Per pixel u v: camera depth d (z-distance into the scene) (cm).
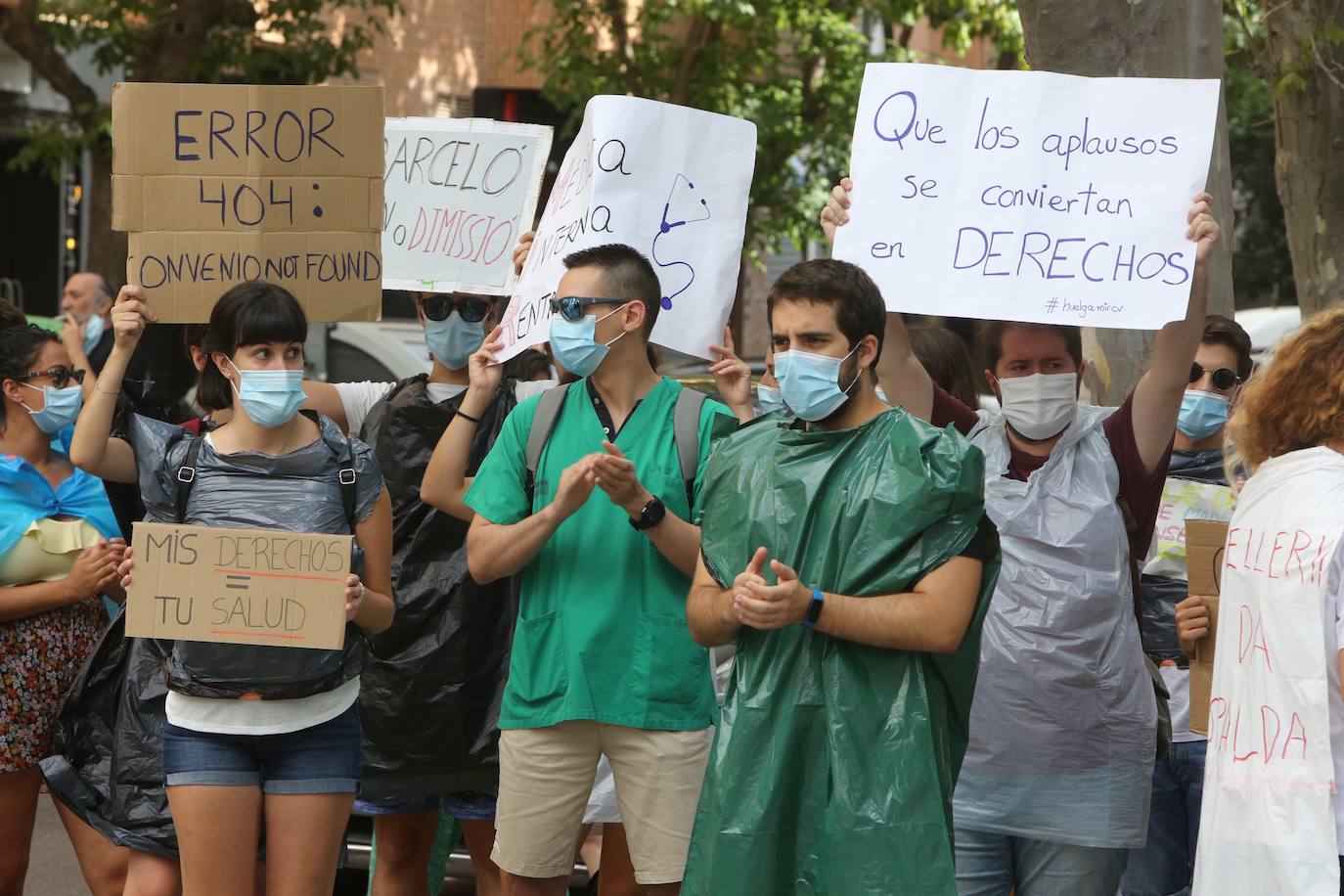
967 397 736
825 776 442
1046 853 542
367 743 633
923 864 429
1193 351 547
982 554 446
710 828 448
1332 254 1082
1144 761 539
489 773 633
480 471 564
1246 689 427
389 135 695
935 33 2767
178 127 629
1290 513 419
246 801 534
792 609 429
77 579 617
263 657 528
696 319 604
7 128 2114
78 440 589
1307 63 1019
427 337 669
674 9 1753
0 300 691
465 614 632
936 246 561
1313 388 429
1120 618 538
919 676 440
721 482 470
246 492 542
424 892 691
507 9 2455
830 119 1891
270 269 633
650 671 533
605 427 553
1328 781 404
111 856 650
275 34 1962
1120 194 552
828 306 450
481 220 684
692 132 610
